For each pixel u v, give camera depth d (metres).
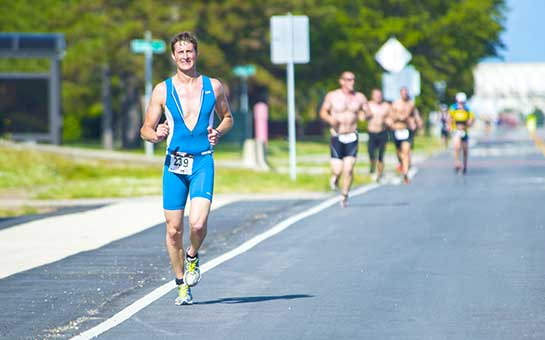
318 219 41.94
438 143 152.12
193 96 23.12
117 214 45.69
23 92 98.62
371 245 33.66
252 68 133.12
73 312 23.36
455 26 172.38
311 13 144.25
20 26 128.50
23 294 25.72
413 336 20.19
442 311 22.66
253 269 29.02
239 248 33.44
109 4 124.00
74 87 137.12
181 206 23.47
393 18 168.62
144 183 64.06
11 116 98.50
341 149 47.03
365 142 158.50
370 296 24.56
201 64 129.50
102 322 22.16
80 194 56.84
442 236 35.75
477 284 26.03
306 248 33.19
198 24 130.00
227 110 23.55
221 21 132.00
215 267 29.48
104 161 75.50
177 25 123.75
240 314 22.69
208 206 23.17
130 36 121.19
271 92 144.00
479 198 51.12
